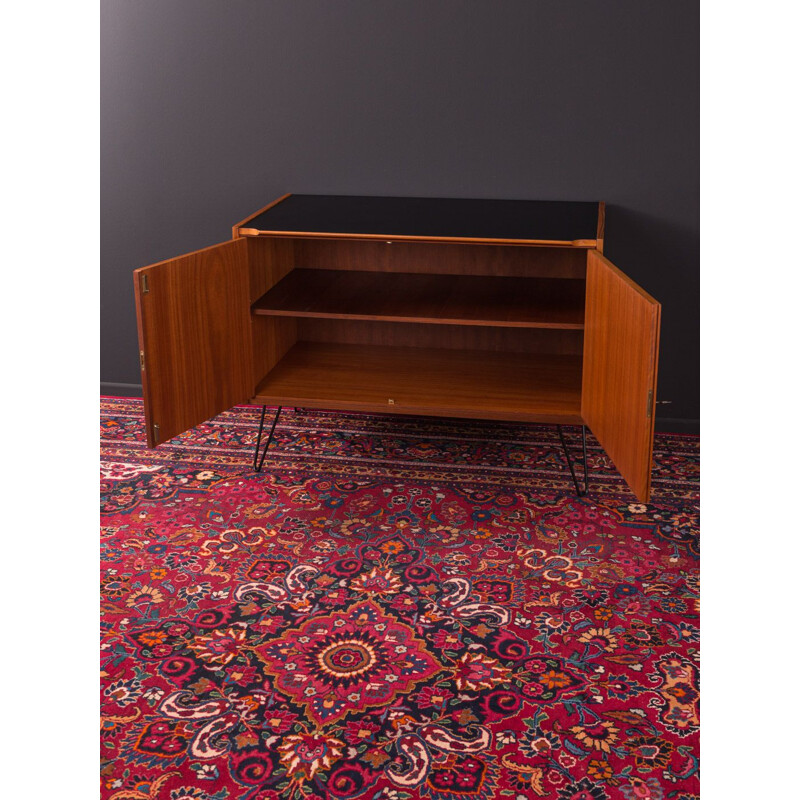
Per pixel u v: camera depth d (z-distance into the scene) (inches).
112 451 145.2
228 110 151.9
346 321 155.9
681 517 124.6
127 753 83.1
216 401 127.5
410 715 88.0
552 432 151.6
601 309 113.7
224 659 96.2
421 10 141.6
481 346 153.4
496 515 125.1
